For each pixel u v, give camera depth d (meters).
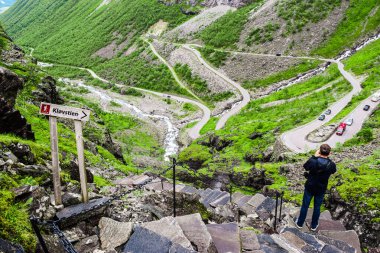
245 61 145.50
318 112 79.31
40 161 15.57
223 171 56.22
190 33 185.62
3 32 70.19
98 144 46.91
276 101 108.81
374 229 18.91
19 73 51.75
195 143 87.94
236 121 103.12
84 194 11.10
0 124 18.55
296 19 155.75
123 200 12.96
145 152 84.69
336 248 10.65
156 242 9.01
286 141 61.56
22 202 9.51
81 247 9.18
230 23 173.38
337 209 22.39
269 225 17.59
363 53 125.06
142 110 127.19
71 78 187.50
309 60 136.38
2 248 7.24
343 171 29.09
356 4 153.75
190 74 149.38
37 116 38.66
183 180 53.53
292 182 38.84
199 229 9.89
